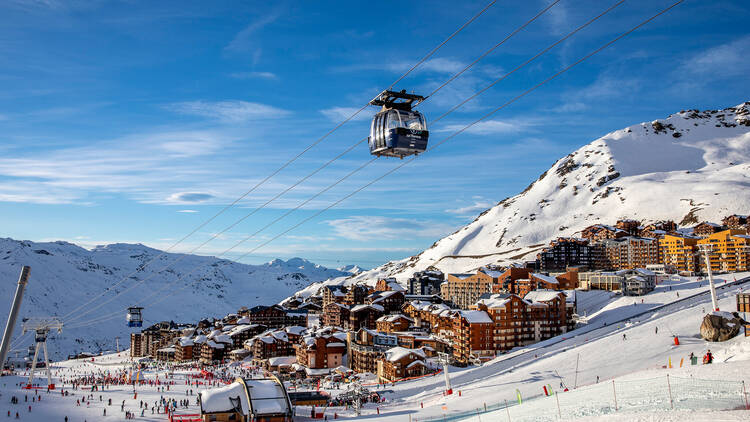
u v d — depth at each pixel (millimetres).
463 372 122312
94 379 172375
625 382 49969
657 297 160250
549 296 156500
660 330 94375
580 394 50406
